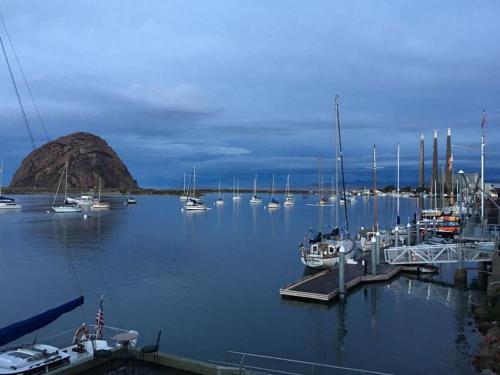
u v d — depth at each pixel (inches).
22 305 1552.7
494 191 3609.7
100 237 3462.1
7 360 780.6
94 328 1245.1
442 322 1350.9
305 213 6491.1
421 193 4156.0
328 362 1064.2
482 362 1015.0
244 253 2706.7
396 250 2030.0
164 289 1768.0
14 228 4003.4
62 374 653.3
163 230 4047.7
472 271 2076.8
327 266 2105.1
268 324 1332.4
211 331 1269.7
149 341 1187.3
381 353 1113.4
